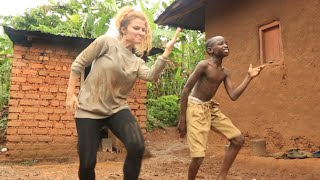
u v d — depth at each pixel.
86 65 2.92
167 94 18.84
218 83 4.07
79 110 2.83
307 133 6.32
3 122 10.97
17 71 8.45
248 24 8.00
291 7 6.91
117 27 2.96
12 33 8.20
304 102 6.43
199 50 17.17
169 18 10.53
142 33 2.92
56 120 8.65
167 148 12.09
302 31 6.62
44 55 8.73
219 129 4.08
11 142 8.20
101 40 2.85
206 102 4.03
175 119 16.91
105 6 13.73
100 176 5.68
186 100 3.99
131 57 2.92
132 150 2.70
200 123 3.93
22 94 8.42
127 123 2.79
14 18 14.90
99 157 8.52
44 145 8.45
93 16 14.09
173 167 6.89
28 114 8.42
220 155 7.73
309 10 6.51
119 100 2.88
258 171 5.98
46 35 8.45
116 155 8.73
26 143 8.30
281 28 7.12
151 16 13.95
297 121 6.55
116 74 2.81
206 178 5.33
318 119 6.13
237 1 8.40
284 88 6.89
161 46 14.06
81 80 8.77
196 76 3.97
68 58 8.98
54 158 8.41
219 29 8.91
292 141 6.61
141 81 9.58
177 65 18.08
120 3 15.66
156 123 15.61
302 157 5.86
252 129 7.57
